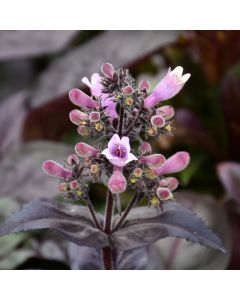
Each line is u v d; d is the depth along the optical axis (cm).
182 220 38
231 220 57
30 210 38
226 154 65
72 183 37
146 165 35
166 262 48
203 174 65
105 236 38
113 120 36
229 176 56
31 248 54
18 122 66
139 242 37
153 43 64
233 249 54
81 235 38
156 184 36
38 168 58
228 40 65
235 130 62
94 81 36
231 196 56
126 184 34
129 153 33
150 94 36
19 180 58
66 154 59
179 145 65
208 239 37
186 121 63
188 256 48
